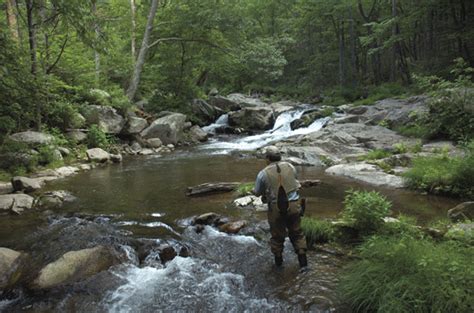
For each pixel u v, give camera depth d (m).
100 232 5.46
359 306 3.28
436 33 20.61
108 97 15.76
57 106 12.41
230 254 4.75
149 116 17.53
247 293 3.82
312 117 18.41
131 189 8.19
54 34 12.42
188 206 6.71
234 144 16.14
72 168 10.45
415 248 3.57
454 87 10.53
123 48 21.34
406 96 18.17
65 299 3.80
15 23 12.67
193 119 20.64
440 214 5.67
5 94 9.18
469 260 3.30
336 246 4.77
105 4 19.64
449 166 7.23
